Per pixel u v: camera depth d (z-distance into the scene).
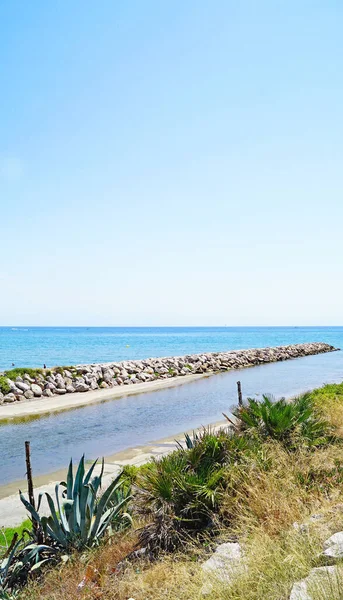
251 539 4.72
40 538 6.61
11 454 15.16
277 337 157.38
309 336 167.50
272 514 5.28
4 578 5.82
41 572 5.94
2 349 87.12
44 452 15.35
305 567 3.87
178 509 5.86
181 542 5.39
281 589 3.75
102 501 6.58
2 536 7.86
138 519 6.54
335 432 8.77
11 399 25.59
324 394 15.94
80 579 5.29
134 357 67.81
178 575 4.45
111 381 32.81
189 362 45.12
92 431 18.53
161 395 28.53
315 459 6.73
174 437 17.09
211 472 6.20
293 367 47.91
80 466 6.80
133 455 14.54
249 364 51.34
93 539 6.43
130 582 4.73
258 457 6.56
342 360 58.44
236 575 4.01
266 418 7.97
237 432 8.22
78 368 32.69
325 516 4.93
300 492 5.76
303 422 8.25
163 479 6.07
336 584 3.40
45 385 28.59
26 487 11.68
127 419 20.98
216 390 30.34
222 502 5.72
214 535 5.47
